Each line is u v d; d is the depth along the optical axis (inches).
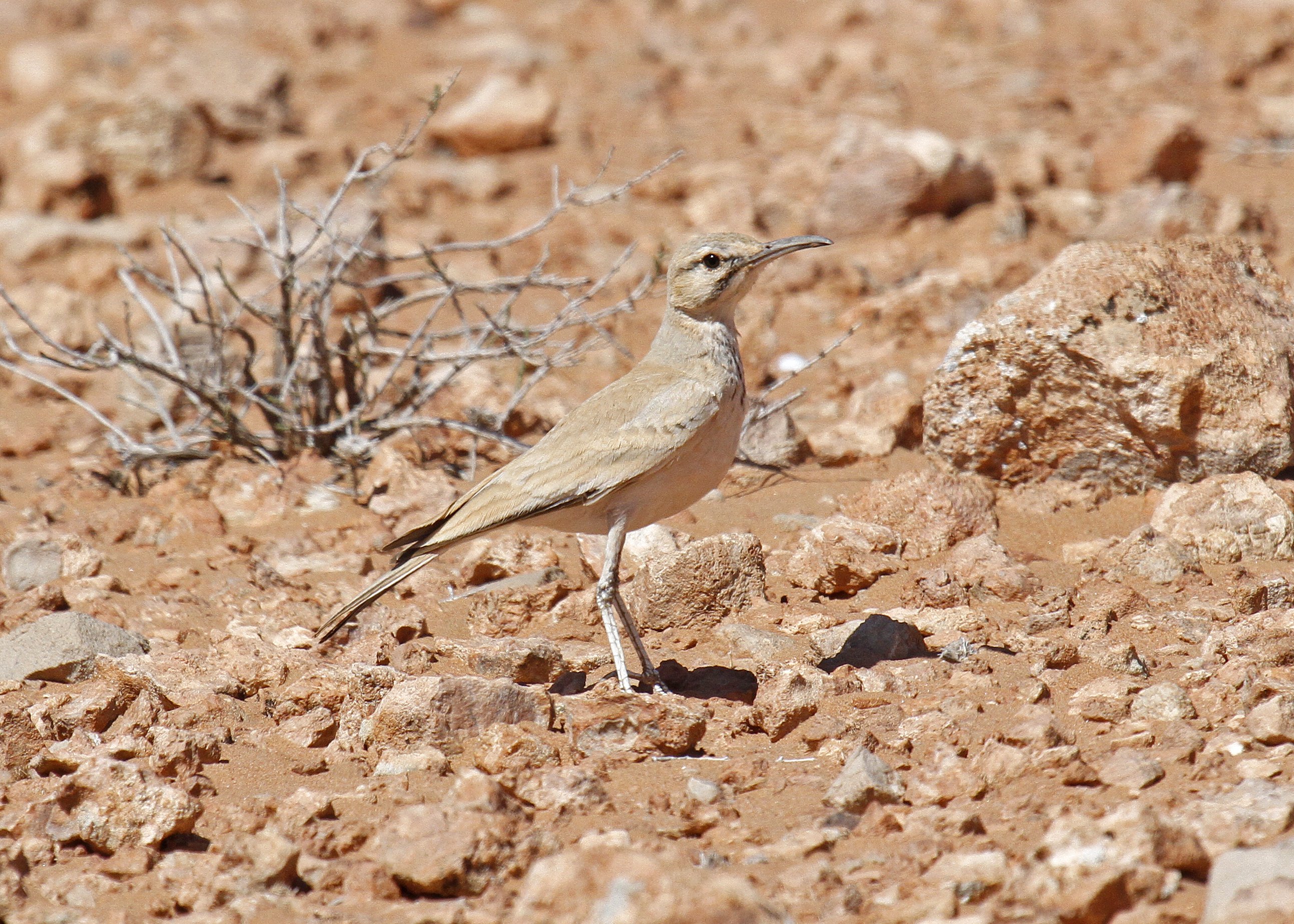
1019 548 536.7
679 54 1428.4
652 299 861.2
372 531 581.9
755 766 369.1
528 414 701.3
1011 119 1148.5
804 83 1301.7
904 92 1256.8
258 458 669.9
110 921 307.1
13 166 1071.0
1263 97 1182.3
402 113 1252.5
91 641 461.4
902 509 544.1
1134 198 884.6
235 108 1159.6
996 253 855.1
